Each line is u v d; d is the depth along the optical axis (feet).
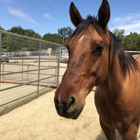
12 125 10.87
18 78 23.90
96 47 4.39
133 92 5.92
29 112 13.17
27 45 17.24
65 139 9.37
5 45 15.19
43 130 10.30
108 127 6.75
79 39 4.50
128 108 5.75
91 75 4.54
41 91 19.52
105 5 4.68
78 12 5.59
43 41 17.13
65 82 4.23
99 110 6.49
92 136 9.83
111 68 5.25
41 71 28.43
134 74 6.35
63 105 3.96
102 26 4.88
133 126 6.12
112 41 5.12
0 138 9.27
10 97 16.61
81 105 4.33
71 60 4.44
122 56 5.80
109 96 5.64
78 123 11.41
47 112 13.24
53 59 20.18
